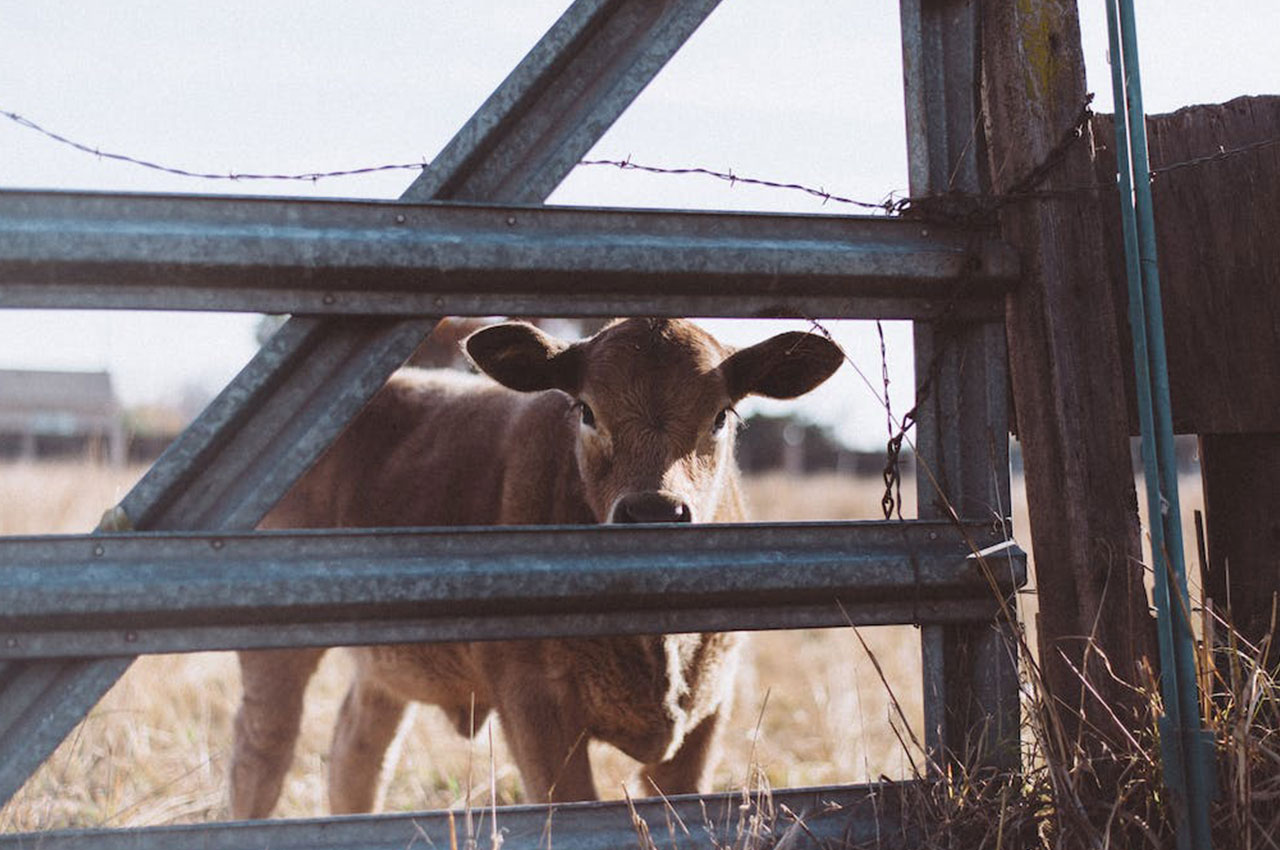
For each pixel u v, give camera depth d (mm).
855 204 3277
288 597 2707
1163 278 3559
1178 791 2832
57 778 5055
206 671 7230
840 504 19594
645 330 4465
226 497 2791
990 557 3131
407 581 2775
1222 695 3236
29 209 2631
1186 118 3592
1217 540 3670
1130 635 3154
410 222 2816
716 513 4785
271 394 2818
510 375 4484
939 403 3252
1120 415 3207
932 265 3135
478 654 4477
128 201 2680
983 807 2971
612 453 4363
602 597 2900
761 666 8492
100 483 10594
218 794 5590
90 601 2596
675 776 4594
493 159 2930
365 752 5730
